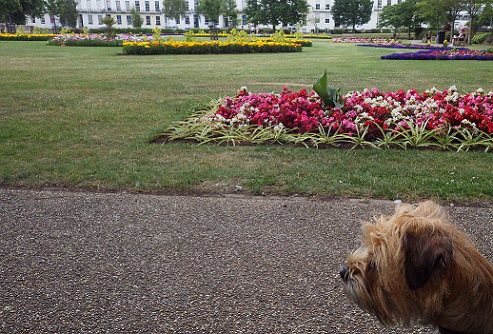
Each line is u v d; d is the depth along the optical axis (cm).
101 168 557
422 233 166
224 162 584
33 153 622
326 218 416
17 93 1120
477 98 754
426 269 159
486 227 393
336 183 497
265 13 6469
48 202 456
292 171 541
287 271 331
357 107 726
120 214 428
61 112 895
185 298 301
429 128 684
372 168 550
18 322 277
